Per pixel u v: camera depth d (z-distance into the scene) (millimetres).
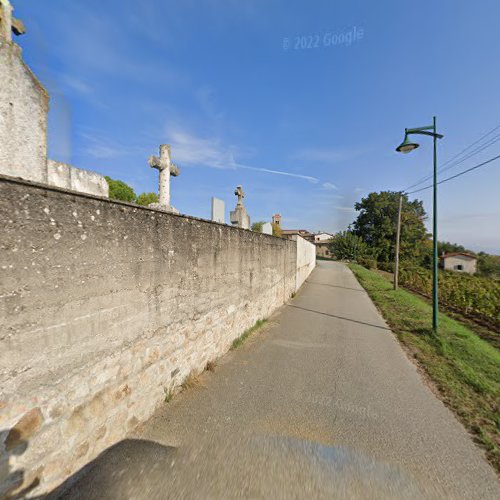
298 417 2895
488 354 5125
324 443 2510
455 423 2893
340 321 6977
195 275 3461
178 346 3154
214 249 3963
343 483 2062
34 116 1855
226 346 4527
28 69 1818
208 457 2252
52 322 1709
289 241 9664
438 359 4652
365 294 11664
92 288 1981
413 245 38531
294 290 10859
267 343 5098
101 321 2076
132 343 2422
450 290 11539
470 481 2137
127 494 1848
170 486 1943
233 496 1898
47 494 1712
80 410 1932
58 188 1689
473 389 3643
